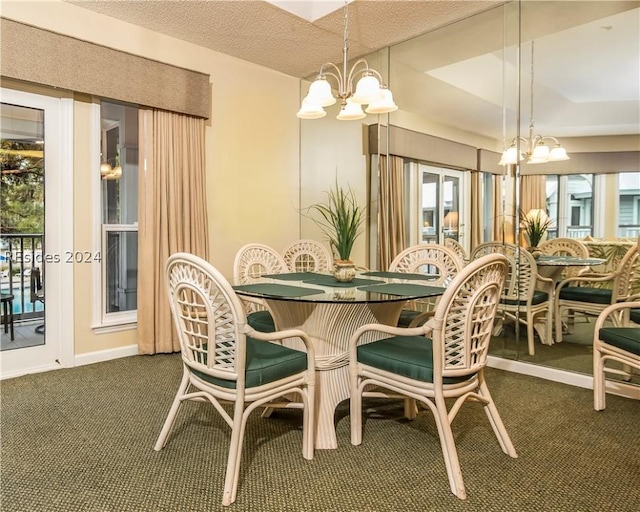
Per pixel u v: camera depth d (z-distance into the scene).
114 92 3.18
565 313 3.04
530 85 3.18
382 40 3.71
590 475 1.76
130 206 3.53
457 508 1.55
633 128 2.82
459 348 1.78
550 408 2.47
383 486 1.68
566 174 3.07
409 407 2.31
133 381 2.88
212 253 3.95
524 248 3.26
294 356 1.88
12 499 1.59
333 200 4.13
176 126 3.56
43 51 2.85
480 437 2.10
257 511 1.53
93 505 1.56
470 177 3.52
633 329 2.43
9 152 2.96
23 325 3.04
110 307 3.45
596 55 2.94
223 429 2.18
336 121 4.41
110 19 3.25
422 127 3.76
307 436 1.89
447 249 3.05
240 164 4.14
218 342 1.72
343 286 2.27
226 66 3.99
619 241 2.86
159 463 1.84
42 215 3.09
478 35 3.39
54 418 2.29
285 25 3.41
